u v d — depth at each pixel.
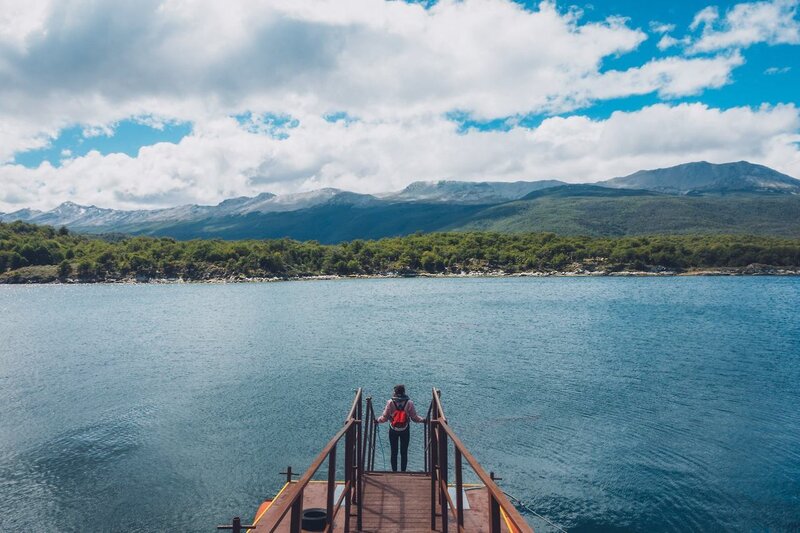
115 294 132.25
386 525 9.49
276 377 36.34
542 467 20.27
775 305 81.69
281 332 59.44
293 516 5.79
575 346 46.81
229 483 19.52
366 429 12.38
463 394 30.69
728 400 28.94
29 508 17.78
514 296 103.69
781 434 23.47
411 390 31.92
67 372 39.41
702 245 198.88
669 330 55.88
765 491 18.00
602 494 18.05
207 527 16.56
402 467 12.45
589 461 20.77
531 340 50.50
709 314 70.19
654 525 16.09
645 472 19.69
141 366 41.22
